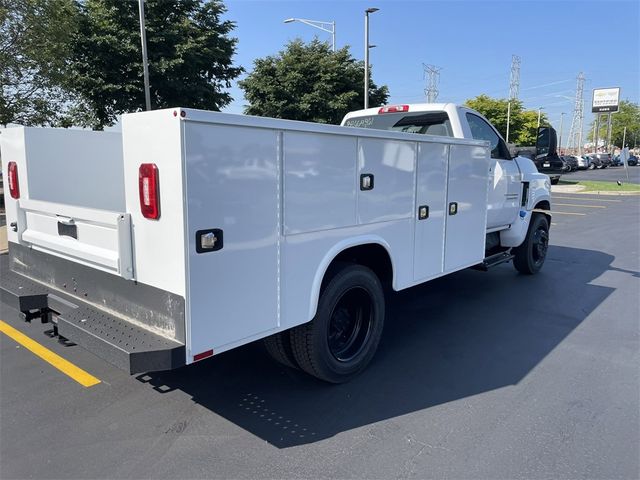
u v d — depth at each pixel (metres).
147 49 23.53
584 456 2.91
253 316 2.92
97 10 23.17
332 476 2.71
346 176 3.41
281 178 2.95
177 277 2.57
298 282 3.18
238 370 4.07
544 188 7.14
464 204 4.87
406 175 3.99
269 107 30.02
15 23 16.75
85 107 23.89
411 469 2.78
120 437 3.08
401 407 3.49
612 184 29.58
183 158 2.44
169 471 2.75
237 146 2.68
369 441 3.06
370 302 3.96
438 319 5.43
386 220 3.85
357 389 3.76
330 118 29.88
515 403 3.55
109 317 2.99
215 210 2.62
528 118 64.56
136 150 2.64
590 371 4.11
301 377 3.96
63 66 18.58
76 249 3.19
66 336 2.92
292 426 3.22
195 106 25.89
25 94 18.33
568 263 8.34
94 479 2.67
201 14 26.50
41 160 3.83
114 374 3.96
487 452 2.95
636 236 11.28
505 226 6.48
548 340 4.81
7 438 3.05
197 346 2.64
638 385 3.84
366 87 22.02
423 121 5.60
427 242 4.40
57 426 3.20
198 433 3.13
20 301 3.38
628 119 104.81
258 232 2.87
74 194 4.09
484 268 5.96
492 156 6.04
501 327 5.17
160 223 2.60
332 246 3.39
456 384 3.86
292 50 30.42
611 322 5.34
